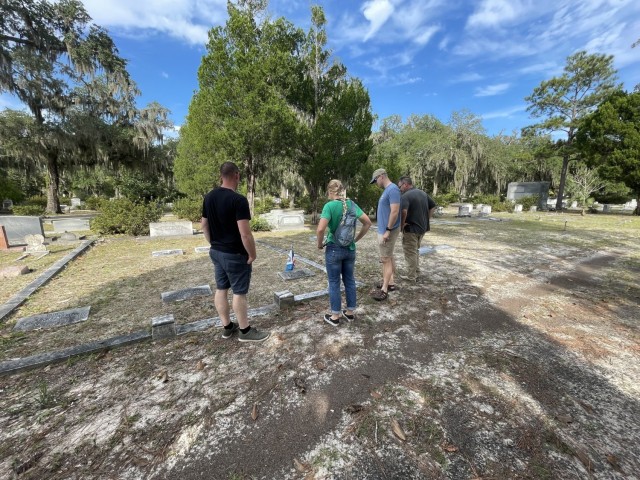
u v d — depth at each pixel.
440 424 1.85
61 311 3.61
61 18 17.92
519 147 35.50
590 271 5.44
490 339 2.92
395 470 1.55
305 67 14.95
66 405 2.02
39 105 18.36
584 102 21.97
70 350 2.62
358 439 1.75
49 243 8.63
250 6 12.55
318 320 3.29
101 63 19.52
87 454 1.65
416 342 2.85
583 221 15.03
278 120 11.13
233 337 2.91
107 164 22.39
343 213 2.89
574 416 1.91
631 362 2.53
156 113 22.53
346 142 13.59
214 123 11.83
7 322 3.34
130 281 4.85
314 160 13.59
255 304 3.82
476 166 29.78
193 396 2.10
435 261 6.11
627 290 4.40
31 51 17.48
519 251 7.21
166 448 1.69
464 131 29.44
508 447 1.68
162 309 3.68
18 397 2.10
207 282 4.77
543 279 4.92
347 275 3.16
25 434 1.78
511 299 4.01
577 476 1.50
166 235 9.56
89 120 19.20
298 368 2.43
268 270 5.41
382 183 3.84
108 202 10.63
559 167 29.84
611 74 21.12
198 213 14.31
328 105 14.12
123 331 3.10
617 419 1.88
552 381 2.27
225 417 1.91
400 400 2.06
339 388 2.19
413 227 4.52
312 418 1.90
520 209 22.47
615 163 18.44
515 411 1.96
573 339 2.93
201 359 2.55
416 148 31.39
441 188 35.16
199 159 16.05
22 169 23.34
